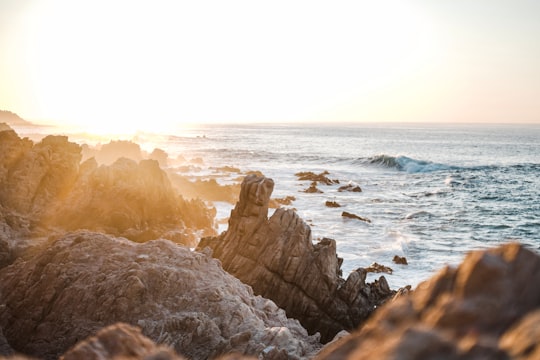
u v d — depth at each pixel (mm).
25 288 19797
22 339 17906
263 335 16125
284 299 25578
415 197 74750
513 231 54938
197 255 21203
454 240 50062
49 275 19641
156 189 41062
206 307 17812
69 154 40688
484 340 3531
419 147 192625
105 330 5418
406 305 4633
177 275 18828
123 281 18266
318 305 25531
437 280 4699
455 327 4055
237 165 110625
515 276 4246
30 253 29719
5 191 36406
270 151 154625
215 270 20875
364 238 48656
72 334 17125
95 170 39594
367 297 26250
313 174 89125
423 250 45438
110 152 87438
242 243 27047
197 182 64250
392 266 40156
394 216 60656
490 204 70062
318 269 25719
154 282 18375
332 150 167125
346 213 57219
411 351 3459
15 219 33875
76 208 37250
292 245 25938
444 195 76812
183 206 43875
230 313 17594
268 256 25953
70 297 18266
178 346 16047
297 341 15820
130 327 5566
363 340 4473
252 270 26172
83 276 19203
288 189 77312
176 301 18031
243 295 20234
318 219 56656
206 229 43688
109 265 19750
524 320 3703
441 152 167000
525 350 3346
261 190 27016
